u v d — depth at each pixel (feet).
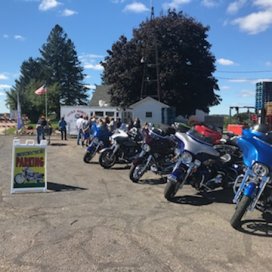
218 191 32.24
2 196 29.99
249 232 21.99
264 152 21.35
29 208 26.48
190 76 155.63
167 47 156.76
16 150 31.27
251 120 81.71
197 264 17.65
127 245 19.76
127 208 26.78
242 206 22.12
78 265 17.39
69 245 19.67
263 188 21.58
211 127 36.06
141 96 160.04
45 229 22.09
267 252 19.21
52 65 372.17
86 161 51.11
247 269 17.26
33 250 19.03
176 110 160.97
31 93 275.80
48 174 40.91
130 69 161.27
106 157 45.73
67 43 376.89
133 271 16.85
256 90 81.10
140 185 35.12
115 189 33.22
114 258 18.16
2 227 22.44
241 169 30.81
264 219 24.31
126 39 167.22
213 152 28.96
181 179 28.84
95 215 24.93
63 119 96.17
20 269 17.01
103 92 223.30
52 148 73.05
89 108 109.50
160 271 16.87
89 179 38.11
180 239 20.74
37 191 31.68
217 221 23.98
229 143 32.17
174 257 18.37
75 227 22.47
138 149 46.09
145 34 159.43
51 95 280.92
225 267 17.40
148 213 25.59
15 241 20.22
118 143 45.55
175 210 26.48
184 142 28.81
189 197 30.25
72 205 27.40
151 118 142.20
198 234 21.57
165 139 34.78
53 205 27.35
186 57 158.30
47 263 17.58
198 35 159.12
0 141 91.09
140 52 159.43
